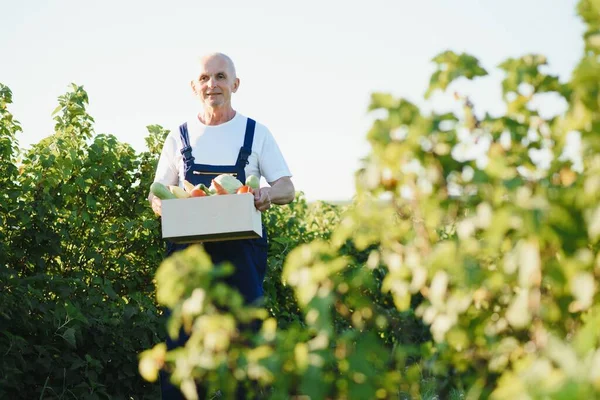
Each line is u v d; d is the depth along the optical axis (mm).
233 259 3785
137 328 4848
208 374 1612
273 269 6016
